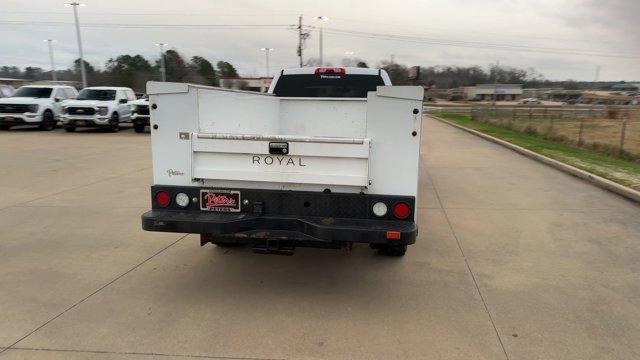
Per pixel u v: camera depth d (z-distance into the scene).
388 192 3.99
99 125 20.34
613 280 4.80
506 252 5.60
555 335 3.73
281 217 4.04
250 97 5.20
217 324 3.87
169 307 4.16
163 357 3.39
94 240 5.95
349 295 4.43
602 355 3.46
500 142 16.80
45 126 21.27
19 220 6.78
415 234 3.81
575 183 9.62
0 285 4.59
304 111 5.93
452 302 4.29
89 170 10.84
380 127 3.88
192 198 4.18
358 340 3.64
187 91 4.07
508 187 9.22
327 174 3.98
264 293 4.47
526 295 4.44
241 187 4.14
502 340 3.65
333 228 3.80
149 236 6.12
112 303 4.23
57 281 4.70
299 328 3.81
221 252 5.57
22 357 3.38
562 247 5.78
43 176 10.07
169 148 4.21
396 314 4.06
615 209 7.54
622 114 44.69
